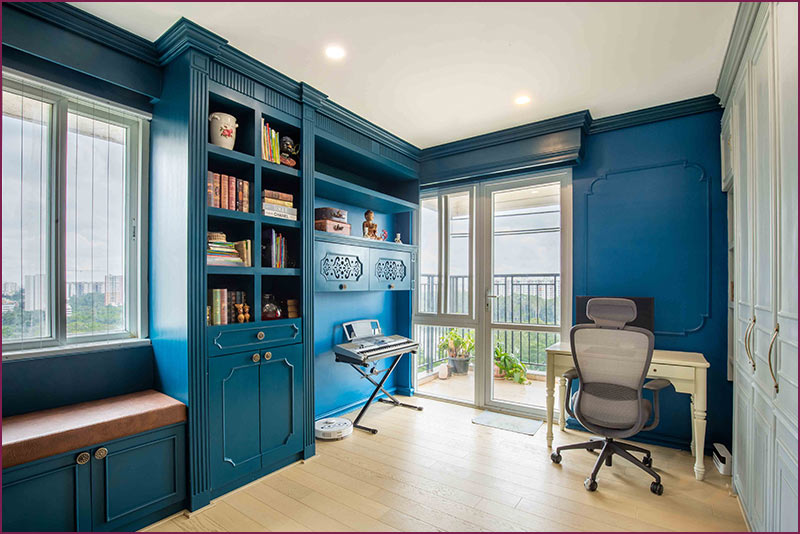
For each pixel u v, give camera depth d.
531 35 2.10
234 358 2.28
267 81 2.49
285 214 2.65
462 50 2.25
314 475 2.46
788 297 1.45
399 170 3.80
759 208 1.83
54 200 2.04
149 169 2.36
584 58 2.32
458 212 4.09
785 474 1.48
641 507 2.12
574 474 2.48
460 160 3.79
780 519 1.53
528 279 3.65
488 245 3.88
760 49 1.77
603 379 2.37
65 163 2.07
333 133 3.04
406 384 4.26
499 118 3.23
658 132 3.03
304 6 1.88
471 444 2.94
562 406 3.19
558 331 3.45
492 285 3.84
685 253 2.91
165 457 2.00
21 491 1.58
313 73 2.54
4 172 1.89
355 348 3.29
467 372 4.82
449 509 2.09
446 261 4.14
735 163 2.32
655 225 3.02
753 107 1.90
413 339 4.30
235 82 2.33
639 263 3.07
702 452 2.41
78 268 2.12
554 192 3.54
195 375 2.09
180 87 2.15
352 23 2.01
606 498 2.20
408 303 4.29
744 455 2.10
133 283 2.33
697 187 2.88
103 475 1.80
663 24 1.99
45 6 1.81
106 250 2.22
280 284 2.88
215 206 2.25
